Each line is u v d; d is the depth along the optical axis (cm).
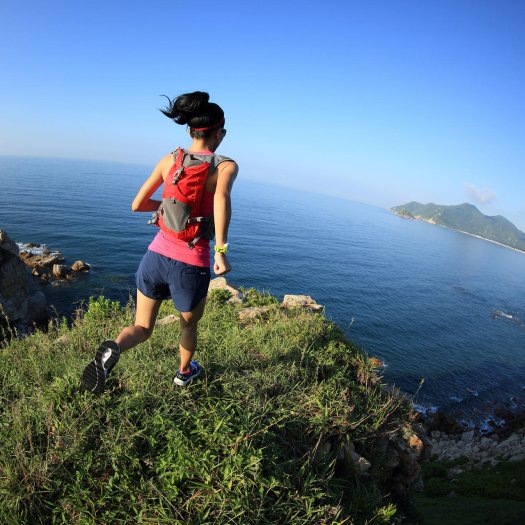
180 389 346
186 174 253
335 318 4700
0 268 1900
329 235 15888
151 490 266
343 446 372
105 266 4306
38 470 268
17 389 365
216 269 249
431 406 3044
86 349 476
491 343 5031
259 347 484
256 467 281
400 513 415
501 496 1767
